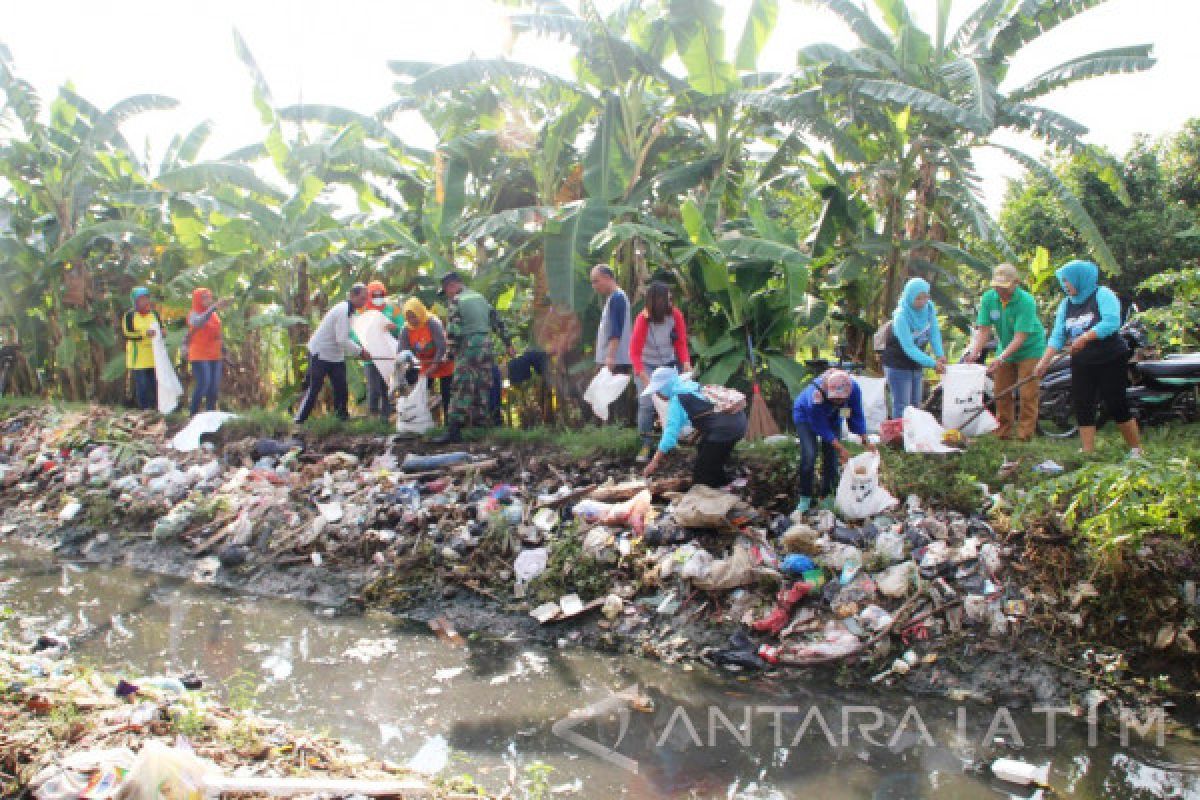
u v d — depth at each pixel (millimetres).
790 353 8586
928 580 5414
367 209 12117
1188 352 8828
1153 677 4742
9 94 11516
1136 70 8297
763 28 9125
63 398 12898
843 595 5449
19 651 5234
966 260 8680
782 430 8531
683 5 8422
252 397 11773
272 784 3264
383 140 11312
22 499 9094
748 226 9188
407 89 8672
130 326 10367
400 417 8312
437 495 7320
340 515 7344
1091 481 5223
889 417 7180
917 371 6883
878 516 5895
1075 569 5238
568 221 8266
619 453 7359
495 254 10539
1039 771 3961
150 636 5867
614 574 6102
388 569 6715
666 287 6848
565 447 7660
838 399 5719
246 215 11164
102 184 12773
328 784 3316
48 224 12039
